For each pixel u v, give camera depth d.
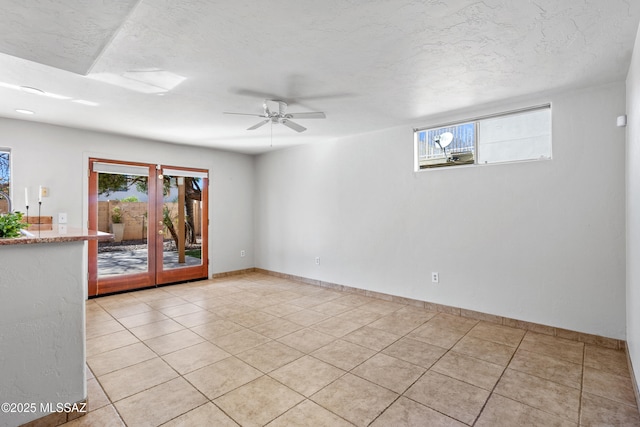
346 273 5.09
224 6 1.81
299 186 5.80
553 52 2.39
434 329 3.44
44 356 1.87
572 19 1.97
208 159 5.96
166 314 3.95
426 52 2.39
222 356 2.81
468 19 1.97
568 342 3.08
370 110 3.73
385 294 4.60
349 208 5.04
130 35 2.11
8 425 1.76
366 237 4.82
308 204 5.65
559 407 2.08
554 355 2.81
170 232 5.50
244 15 1.90
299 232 5.81
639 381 2.08
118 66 2.57
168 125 4.32
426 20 1.98
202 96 3.25
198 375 2.49
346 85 3.00
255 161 6.68
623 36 2.15
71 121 4.12
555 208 3.23
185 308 4.19
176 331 3.39
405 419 1.96
